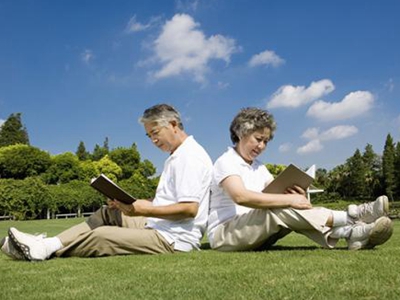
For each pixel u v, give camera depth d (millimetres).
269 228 3959
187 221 4332
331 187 80312
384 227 3730
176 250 4254
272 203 3855
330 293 2174
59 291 2475
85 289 2490
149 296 2250
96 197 59094
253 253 3885
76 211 60531
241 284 2463
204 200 4438
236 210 4316
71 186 60531
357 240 3895
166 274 2895
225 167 4137
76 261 3727
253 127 4227
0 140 89750
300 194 3953
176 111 4457
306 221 3879
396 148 75875
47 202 51969
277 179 3908
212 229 4363
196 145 4461
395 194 74875
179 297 2201
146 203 4105
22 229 18922
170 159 4422
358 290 2195
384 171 76312
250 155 4348
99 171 80625
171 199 4379
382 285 2307
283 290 2262
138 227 4535
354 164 77750
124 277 2848
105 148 101750
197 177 4266
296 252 3818
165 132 4367
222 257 3650
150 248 4129
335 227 3988
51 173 74562
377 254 3539
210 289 2354
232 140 4520
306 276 2625
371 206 3877
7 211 48594
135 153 87188
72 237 4141
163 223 4316
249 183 4309
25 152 73938
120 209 4090
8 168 72125
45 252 3941
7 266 3588
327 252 3758
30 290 2527
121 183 75938
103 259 3803
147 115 4402
